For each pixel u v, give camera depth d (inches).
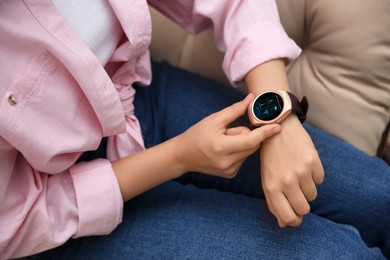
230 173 24.8
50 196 24.3
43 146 22.8
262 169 24.5
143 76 29.2
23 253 24.9
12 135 22.0
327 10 28.3
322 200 27.1
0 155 23.0
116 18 25.6
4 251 23.9
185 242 25.5
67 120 23.7
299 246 24.7
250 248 24.9
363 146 30.3
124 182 25.3
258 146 24.3
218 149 23.5
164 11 31.0
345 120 29.8
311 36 30.2
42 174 24.6
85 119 24.4
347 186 26.8
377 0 27.1
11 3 22.5
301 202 23.6
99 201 24.5
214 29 29.3
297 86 31.2
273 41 26.3
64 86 23.4
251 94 25.0
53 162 23.7
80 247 26.8
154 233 26.2
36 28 22.6
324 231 25.3
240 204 26.6
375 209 26.6
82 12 24.4
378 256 25.7
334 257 24.3
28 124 22.4
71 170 25.1
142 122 29.8
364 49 28.1
